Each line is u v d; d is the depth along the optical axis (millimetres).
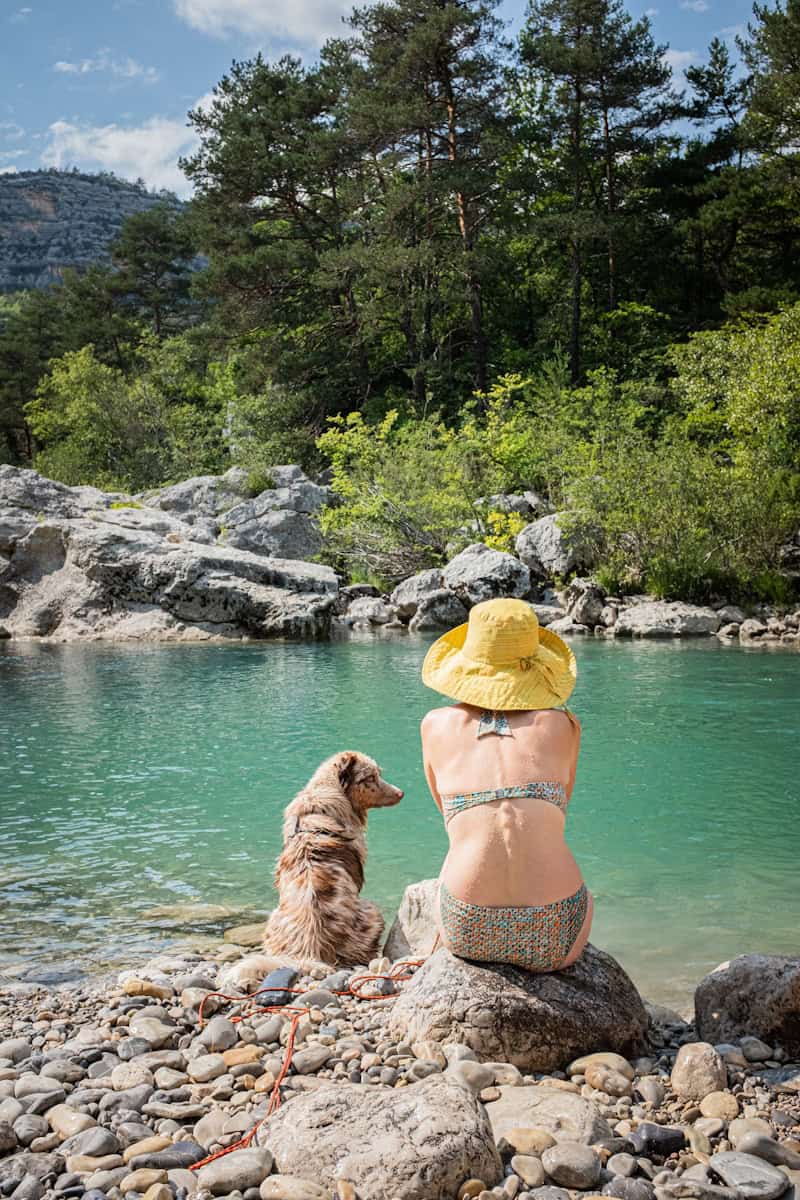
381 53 37188
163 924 5582
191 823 7570
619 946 5129
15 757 9688
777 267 41625
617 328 42062
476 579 21359
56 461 40906
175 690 13602
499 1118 3039
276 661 16594
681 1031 3943
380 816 7645
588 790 8211
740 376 26203
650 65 38000
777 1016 3658
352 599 24188
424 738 3904
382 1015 3959
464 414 32406
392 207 35625
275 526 27203
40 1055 3652
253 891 6148
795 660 15211
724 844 6844
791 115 36250
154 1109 3162
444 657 4105
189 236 45531
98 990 4547
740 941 5191
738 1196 2670
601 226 36719
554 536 23188
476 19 35188
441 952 3861
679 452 23094
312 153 38719
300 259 39281
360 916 5016
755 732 10258
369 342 42000
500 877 3592
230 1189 2670
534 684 3803
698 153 43031
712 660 15297
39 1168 2809
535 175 37875
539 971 3684
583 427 29688
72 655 17969
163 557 21359
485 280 38188
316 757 9570
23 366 69375
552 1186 2693
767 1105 3217
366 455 28469
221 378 46781
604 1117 3121
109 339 65000
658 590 20938
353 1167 2645
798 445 23812
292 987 4320
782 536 21547
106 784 8703
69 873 6465
